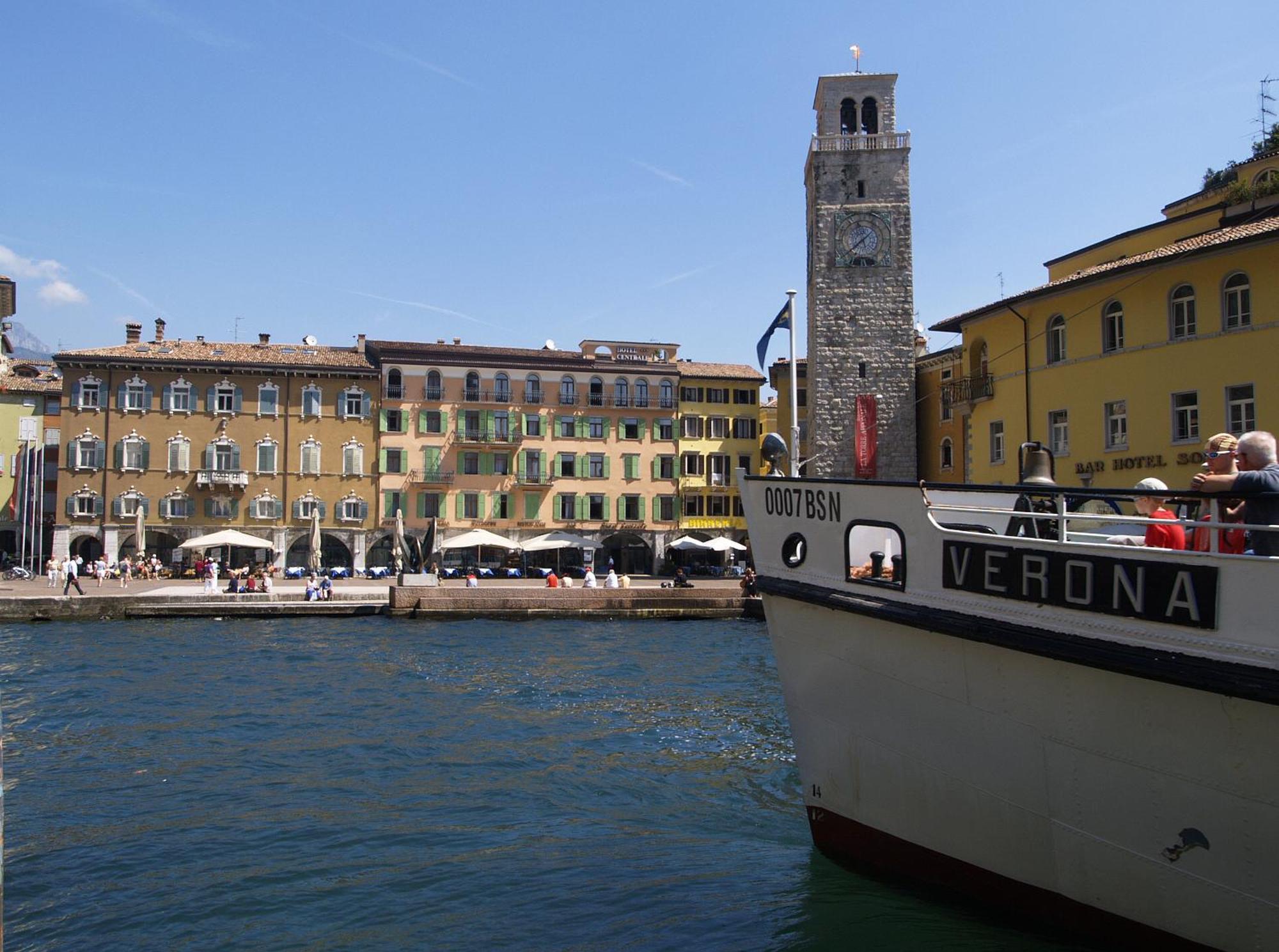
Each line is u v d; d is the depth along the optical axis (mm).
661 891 10484
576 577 80062
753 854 11742
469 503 79250
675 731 19625
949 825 9445
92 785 15172
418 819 13375
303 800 14328
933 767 9508
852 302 60156
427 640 38062
